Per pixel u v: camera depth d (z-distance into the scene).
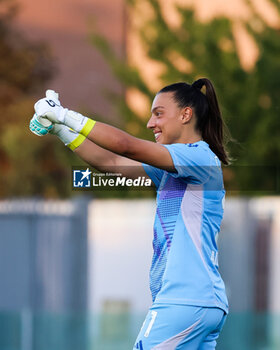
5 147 78.69
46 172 78.19
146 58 55.81
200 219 13.56
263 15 52.50
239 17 53.34
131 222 40.91
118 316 34.59
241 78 51.56
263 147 49.69
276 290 40.50
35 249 40.81
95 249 41.03
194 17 54.28
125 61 56.91
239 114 50.69
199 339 13.53
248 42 53.09
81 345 34.53
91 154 14.85
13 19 97.31
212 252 13.75
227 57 51.47
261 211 40.94
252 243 40.75
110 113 57.38
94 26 57.66
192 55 53.56
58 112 12.85
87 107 57.00
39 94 95.31
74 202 41.28
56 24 95.56
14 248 40.59
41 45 96.00
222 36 52.47
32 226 40.91
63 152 55.00
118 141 12.52
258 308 40.56
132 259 40.81
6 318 34.84
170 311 13.37
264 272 40.72
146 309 40.41
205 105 14.13
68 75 91.75
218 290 13.62
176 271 13.45
